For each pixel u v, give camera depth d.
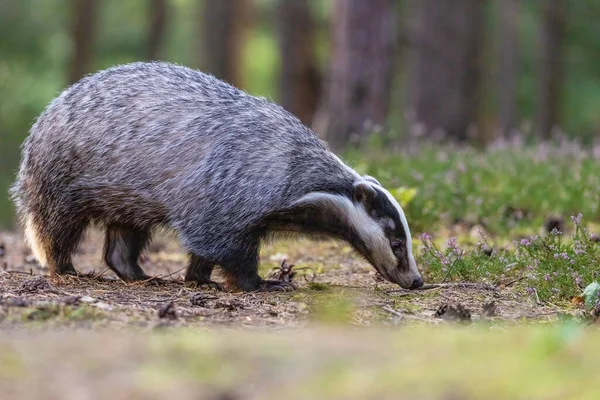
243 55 40.19
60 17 47.84
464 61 35.12
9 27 47.47
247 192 11.96
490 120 51.12
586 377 6.20
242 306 10.58
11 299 9.73
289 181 12.05
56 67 48.44
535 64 51.50
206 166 12.05
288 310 10.45
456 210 17.48
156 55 46.47
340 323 9.44
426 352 6.98
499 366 6.51
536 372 6.34
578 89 52.31
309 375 6.41
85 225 13.08
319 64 36.47
